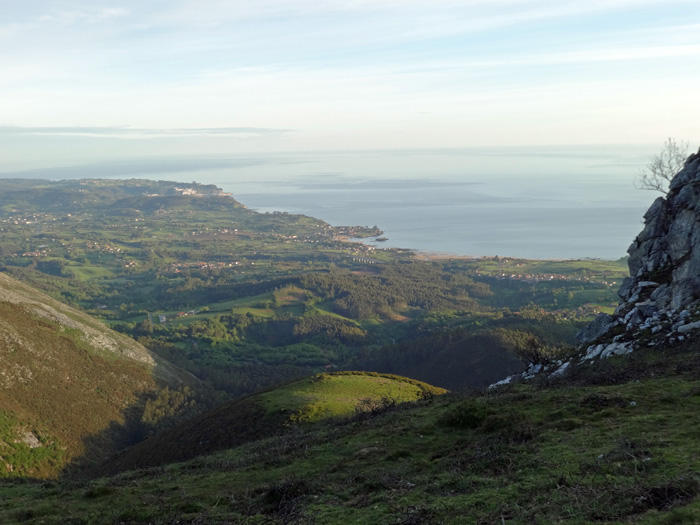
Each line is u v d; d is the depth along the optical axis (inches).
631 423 652.7
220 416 2310.5
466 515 478.0
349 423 1219.2
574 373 1123.9
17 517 741.3
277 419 2033.7
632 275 1576.0
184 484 840.3
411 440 855.1
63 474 3152.1
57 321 4958.2
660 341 1089.4
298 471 813.9
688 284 1206.3
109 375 4559.5
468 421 855.1
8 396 3563.0
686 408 677.3
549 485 503.5
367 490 636.1
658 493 415.5
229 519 613.9
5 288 5177.2
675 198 1499.8
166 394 4606.3
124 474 1112.8
